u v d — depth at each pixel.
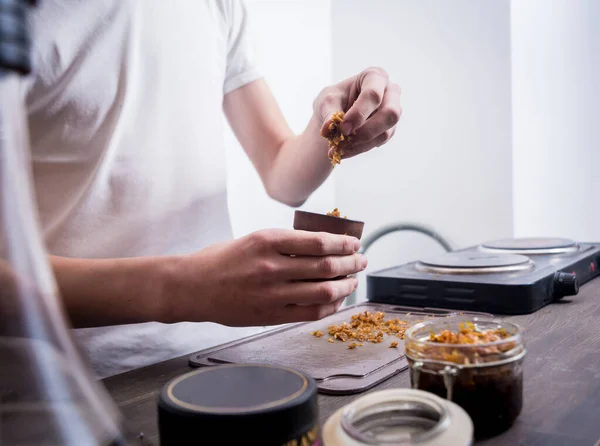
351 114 0.87
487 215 2.17
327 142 1.12
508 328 0.54
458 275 1.05
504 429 0.50
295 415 0.39
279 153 1.28
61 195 0.98
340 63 2.49
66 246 0.99
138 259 0.72
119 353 1.02
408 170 2.33
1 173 0.27
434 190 2.28
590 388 0.59
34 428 0.27
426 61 2.23
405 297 1.04
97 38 0.94
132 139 1.02
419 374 0.51
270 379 0.45
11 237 0.28
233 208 2.09
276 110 1.35
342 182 2.50
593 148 1.97
